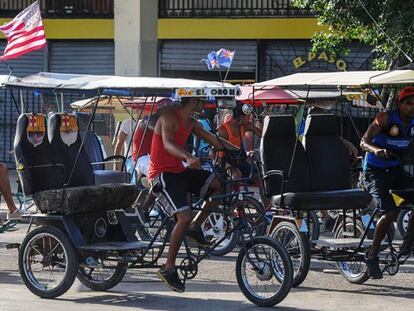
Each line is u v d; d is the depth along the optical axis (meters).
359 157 22.31
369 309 15.76
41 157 17.11
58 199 16.39
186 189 15.97
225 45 40.53
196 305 16.05
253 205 20.70
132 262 16.45
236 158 16.55
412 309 15.80
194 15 40.50
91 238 16.84
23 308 15.70
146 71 40.06
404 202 16.88
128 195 17.34
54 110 28.88
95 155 23.36
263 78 40.06
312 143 18.38
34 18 22.27
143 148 22.28
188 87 15.91
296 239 17.25
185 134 16.17
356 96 24.69
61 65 42.50
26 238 16.69
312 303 16.22
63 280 16.31
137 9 39.59
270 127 17.91
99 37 41.50
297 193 17.09
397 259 17.22
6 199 20.09
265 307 15.82
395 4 27.70
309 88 18.05
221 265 20.36
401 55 28.06
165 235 16.88
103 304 16.11
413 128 17.34
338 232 18.64
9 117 41.41
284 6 39.47
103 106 27.09
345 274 18.38
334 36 32.28
